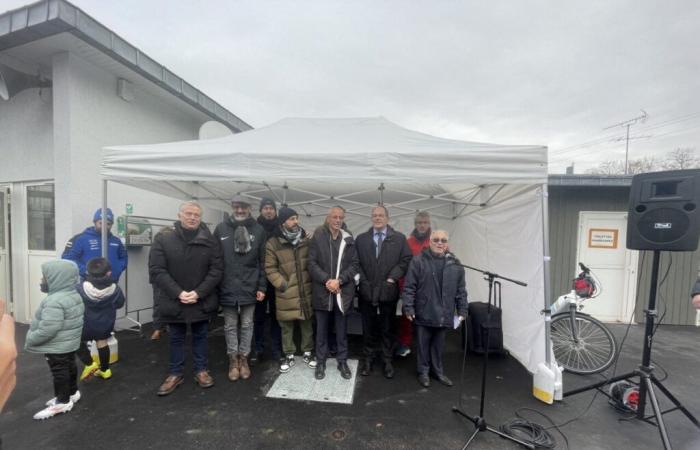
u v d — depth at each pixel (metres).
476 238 4.67
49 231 4.51
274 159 2.82
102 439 2.28
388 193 5.21
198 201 5.34
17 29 3.47
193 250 2.78
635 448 2.30
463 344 4.15
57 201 4.10
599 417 2.66
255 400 2.79
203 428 2.41
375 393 2.94
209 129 5.08
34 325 2.49
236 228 3.06
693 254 5.67
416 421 2.54
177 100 5.41
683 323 5.72
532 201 3.16
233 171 2.86
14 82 4.53
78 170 4.13
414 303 3.14
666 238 2.40
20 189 4.64
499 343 3.74
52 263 2.52
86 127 4.22
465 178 2.69
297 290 3.23
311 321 3.52
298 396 2.86
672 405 2.91
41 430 2.36
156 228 5.25
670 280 5.75
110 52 3.95
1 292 4.66
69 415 2.54
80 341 2.71
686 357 4.12
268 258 3.16
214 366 3.44
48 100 4.40
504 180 2.67
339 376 3.22
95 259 2.95
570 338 3.70
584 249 5.99
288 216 3.12
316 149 2.98
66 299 2.53
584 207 5.97
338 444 2.27
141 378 3.15
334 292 3.06
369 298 3.18
